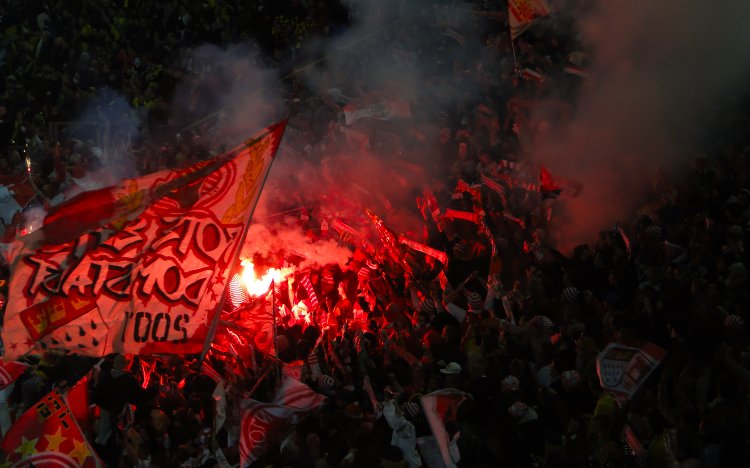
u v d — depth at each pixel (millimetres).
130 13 23938
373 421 8773
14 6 24609
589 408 9070
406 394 9711
